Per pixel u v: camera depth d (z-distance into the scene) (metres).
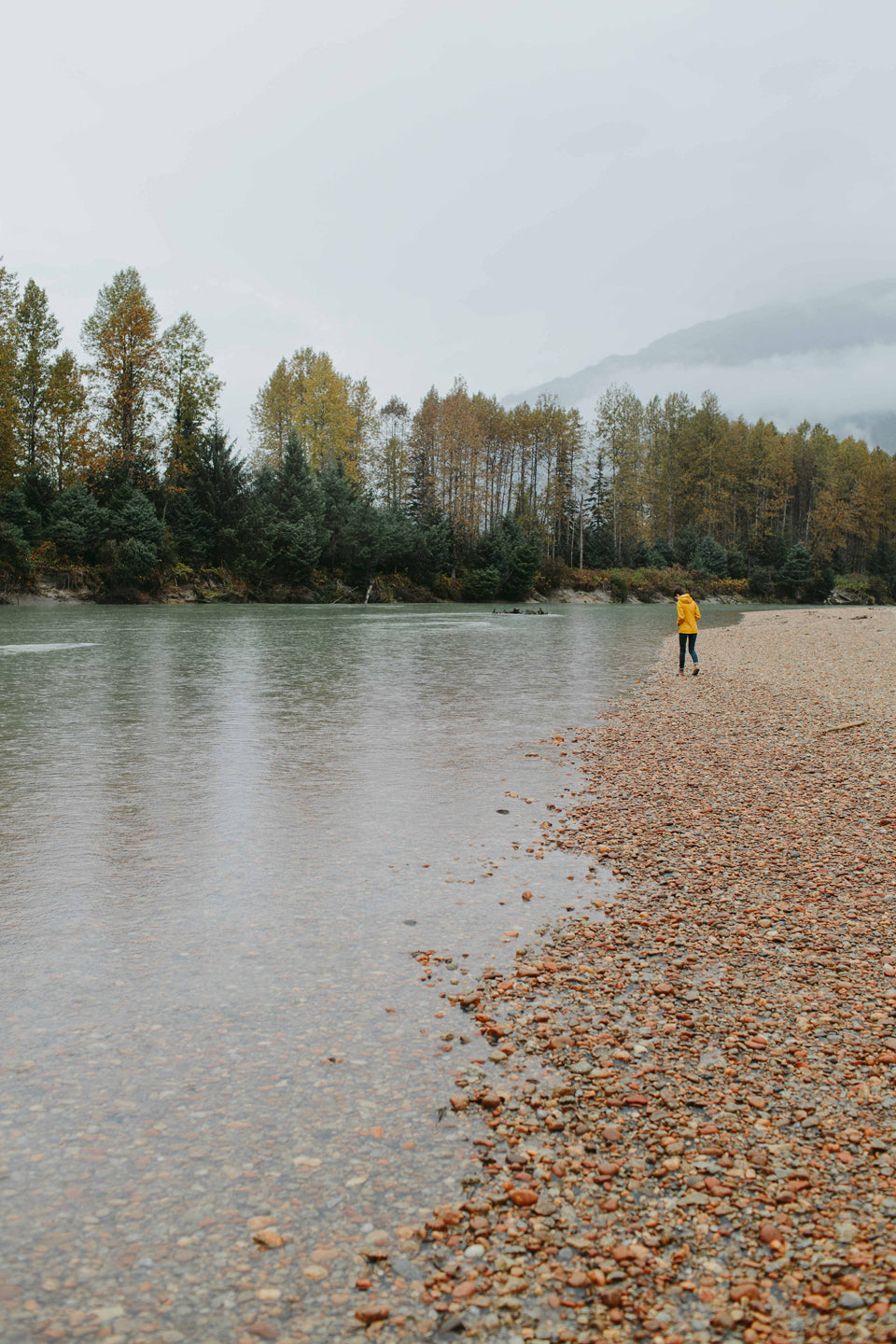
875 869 6.77
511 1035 4.21
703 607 77.88
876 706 15.69
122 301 55.72
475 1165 3.21
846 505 110.00
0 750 10.82
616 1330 2.45
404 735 12.27
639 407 94.62
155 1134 3.34
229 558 60.91
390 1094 3.66
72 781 9.24
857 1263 2.70
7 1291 2.54
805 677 20.55
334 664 22.03
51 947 5.07
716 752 11.43
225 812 8.15
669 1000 4.63
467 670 21.16
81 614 42.06
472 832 7.71
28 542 49.41
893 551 110.00
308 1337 2.41
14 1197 2.97
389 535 69.75
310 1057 3.95
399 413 92.31
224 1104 3.55
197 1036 4.10
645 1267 2.71
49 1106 3.50
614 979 4.86
